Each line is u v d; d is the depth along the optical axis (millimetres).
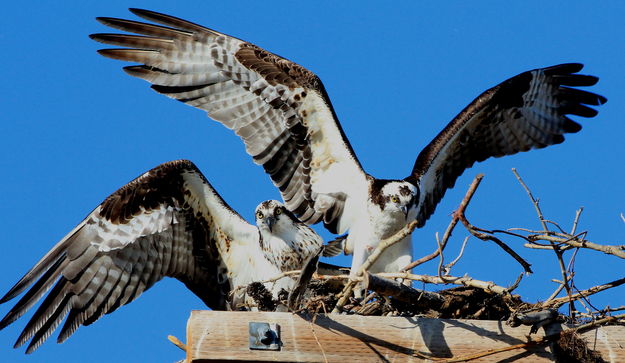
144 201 14188
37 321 13516
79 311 13727
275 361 9664
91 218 14023
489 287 10117
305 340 9781
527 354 10164
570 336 10172
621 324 10383
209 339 9602
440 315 10688
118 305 13898
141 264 14164
